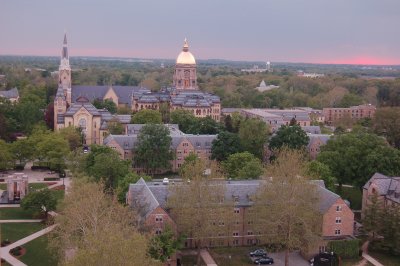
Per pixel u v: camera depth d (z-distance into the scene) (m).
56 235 121.75
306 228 116.25
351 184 167.62
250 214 129.88
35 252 120.88
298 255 126.31
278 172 127.06
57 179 188.12
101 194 113.88
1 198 161.88
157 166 195.62
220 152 197.25
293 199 117.44
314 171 155.12
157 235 112.38
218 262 119.56
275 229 117.56
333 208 126.62
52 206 144.12
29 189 171.38
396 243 124.19
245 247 129.25
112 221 104.12
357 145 164.62
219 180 129.75
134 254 73.12
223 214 119.38
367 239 134.88
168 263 115.06
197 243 126.56
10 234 131.62
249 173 156.25
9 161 195.62
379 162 159.38
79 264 71.00
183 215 116.25
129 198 130.50
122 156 198.88
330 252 122.31
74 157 176.38
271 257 124.44
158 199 126.12
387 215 126.62
